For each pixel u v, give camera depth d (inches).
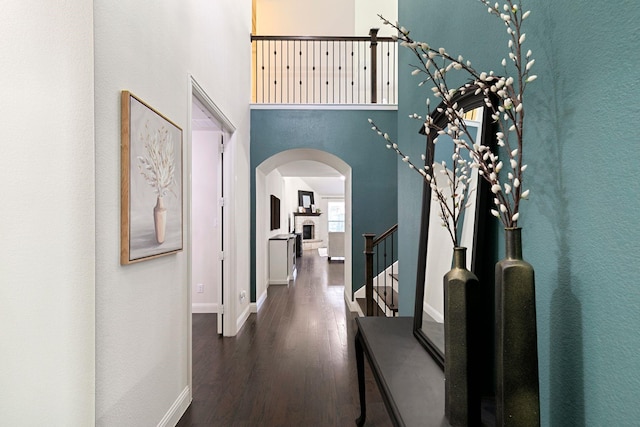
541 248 37.0
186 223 89.1
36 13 50.1
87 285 51.2
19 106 49.6
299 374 105.6
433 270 61.9
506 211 33.7
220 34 122.4
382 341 61.2
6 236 49.1
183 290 87.2
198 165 175.6
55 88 50.4
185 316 88.3
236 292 145.3
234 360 116.3
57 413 50.1
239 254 152.6
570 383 32.3
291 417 83.3
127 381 61.2
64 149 50.6
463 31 58.5
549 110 35.7
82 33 51.2
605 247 28.3
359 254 184.5
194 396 93.1
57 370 50.2
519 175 33.4
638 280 25.2
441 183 64.2
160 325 74.4
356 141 185.9
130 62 62.6
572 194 32.3
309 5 254.4
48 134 50.3
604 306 28.3
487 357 47.9
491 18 48.5
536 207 38.0
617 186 27.1
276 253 250.5
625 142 26.3
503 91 35.3
